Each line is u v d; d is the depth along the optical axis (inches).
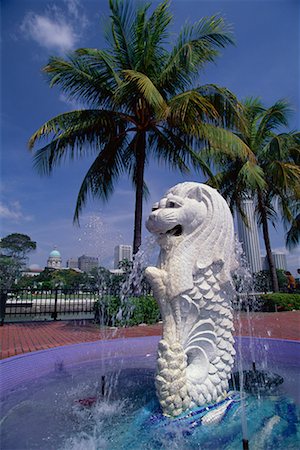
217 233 103.7
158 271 100.3
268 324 302.5
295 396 105.4
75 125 331.9
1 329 291.6
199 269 99.4
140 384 122.9
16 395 113.7
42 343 218.4
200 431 82.3
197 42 307.9
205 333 98.3
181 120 306.2
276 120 511.2
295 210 665.6
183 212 102.5
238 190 500.4
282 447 75.1
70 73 310.7
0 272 1207.6
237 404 97.4
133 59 340.8
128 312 306.2
